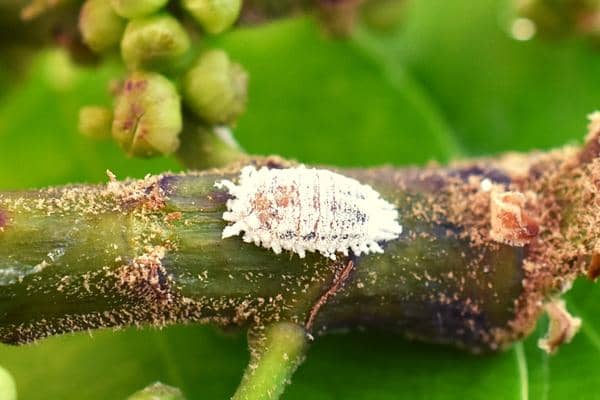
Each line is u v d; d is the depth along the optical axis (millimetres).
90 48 46
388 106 52
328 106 52
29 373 46
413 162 51
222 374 45
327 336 45
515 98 53
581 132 52
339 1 51
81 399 45
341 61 53
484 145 53
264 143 51
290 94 52
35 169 52
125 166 51
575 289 45
